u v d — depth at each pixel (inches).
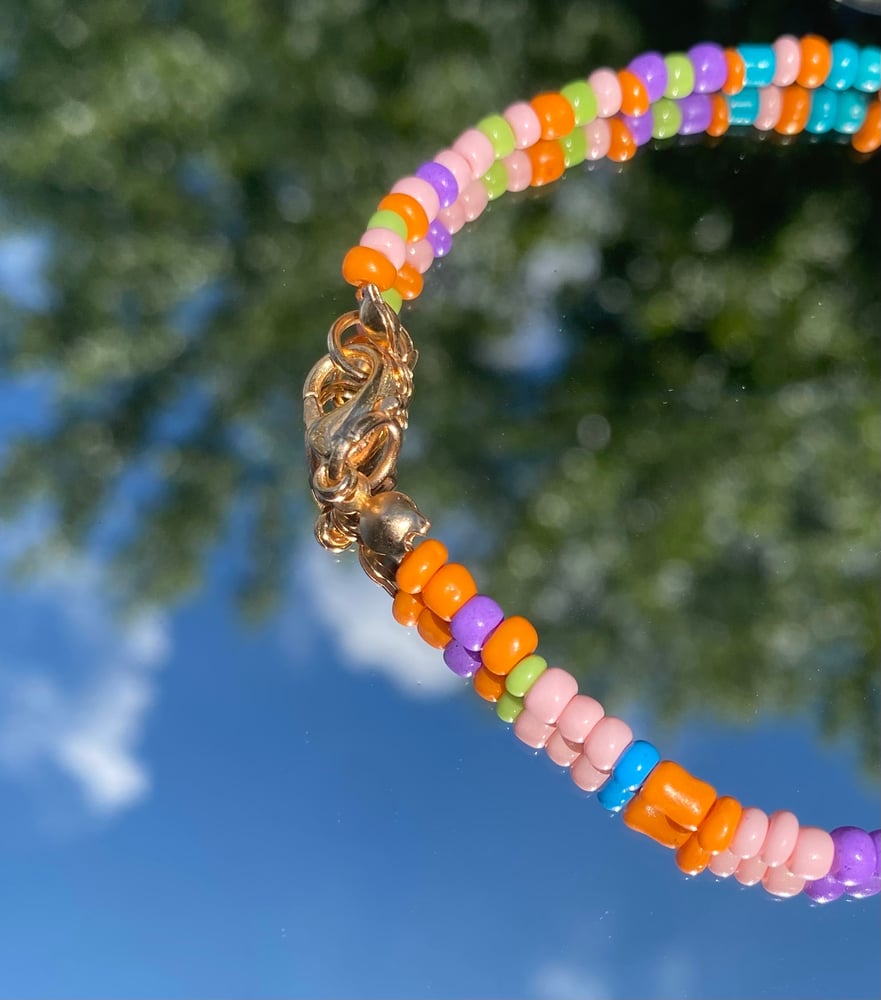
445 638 2.8
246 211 3.7
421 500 3.1
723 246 3.7
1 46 3.8
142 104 3.8
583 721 2.7
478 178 3.7
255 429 3.2
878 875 2.7
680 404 3.5
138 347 3.4
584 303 3.6
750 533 3.3
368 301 3.1
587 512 3.2
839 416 3.5
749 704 3.0
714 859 2.7
